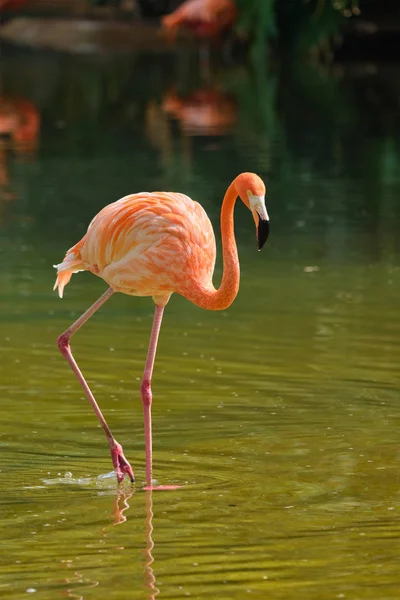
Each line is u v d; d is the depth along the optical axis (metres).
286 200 18.92
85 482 7.84
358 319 12.09
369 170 21.72
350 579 6.08
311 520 6.98
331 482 7.70
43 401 9.59
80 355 10.90
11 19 45.31
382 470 7.93
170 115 28.88
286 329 11.75
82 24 45.00
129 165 21.89
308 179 20.77
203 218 8.59
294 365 10.51
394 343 11.20
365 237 16.23
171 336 11.59
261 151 23.69
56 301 12.92
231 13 39.75
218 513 7.14
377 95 32.28
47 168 21.62
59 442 8.66
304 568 6.23
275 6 38.06
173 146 24.28
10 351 10.98
